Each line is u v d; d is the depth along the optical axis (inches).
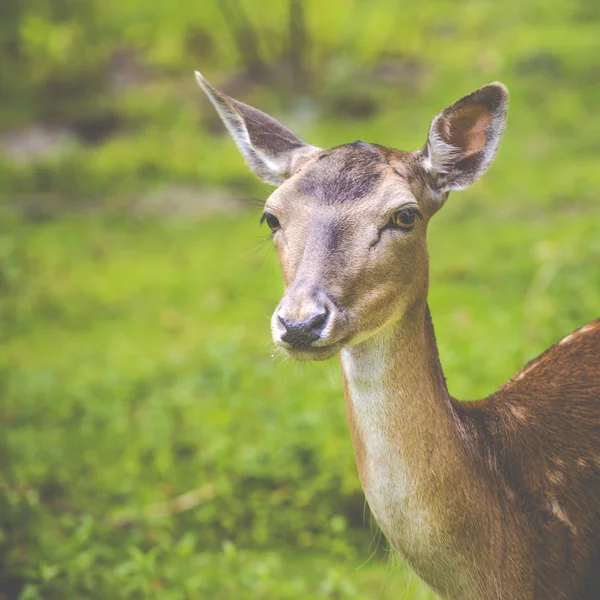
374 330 231.9
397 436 237.5
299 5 979.3
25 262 669.9
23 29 1019.9
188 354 533.0
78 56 1039.0
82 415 458.6
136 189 824.9
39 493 385.4
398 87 969.5
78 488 391.9
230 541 370.0
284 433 397.7
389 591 333.4
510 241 653.3
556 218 691.4
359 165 240.1
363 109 937.5
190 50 1062.4
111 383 482.0
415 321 237.3
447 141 248.1
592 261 548.1
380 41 1037.8
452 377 415.2
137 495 386.0
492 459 247.4
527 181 761.6
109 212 783.1
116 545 350.3
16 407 467.8
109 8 1128.8
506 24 1122.7
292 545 366.0
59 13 1061.8
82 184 828.0
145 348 550.6
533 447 252.1
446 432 238.7
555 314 470.3
